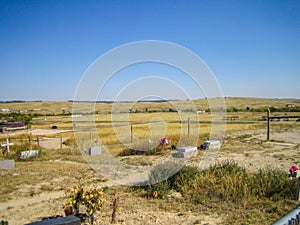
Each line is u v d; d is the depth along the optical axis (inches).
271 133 1096.8
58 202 313.3
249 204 282.8
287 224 185.3
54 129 1692.9
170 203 296.4
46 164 564.7
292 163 511.8
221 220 243.9
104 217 255.4
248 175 355.6
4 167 513.3
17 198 330.6
